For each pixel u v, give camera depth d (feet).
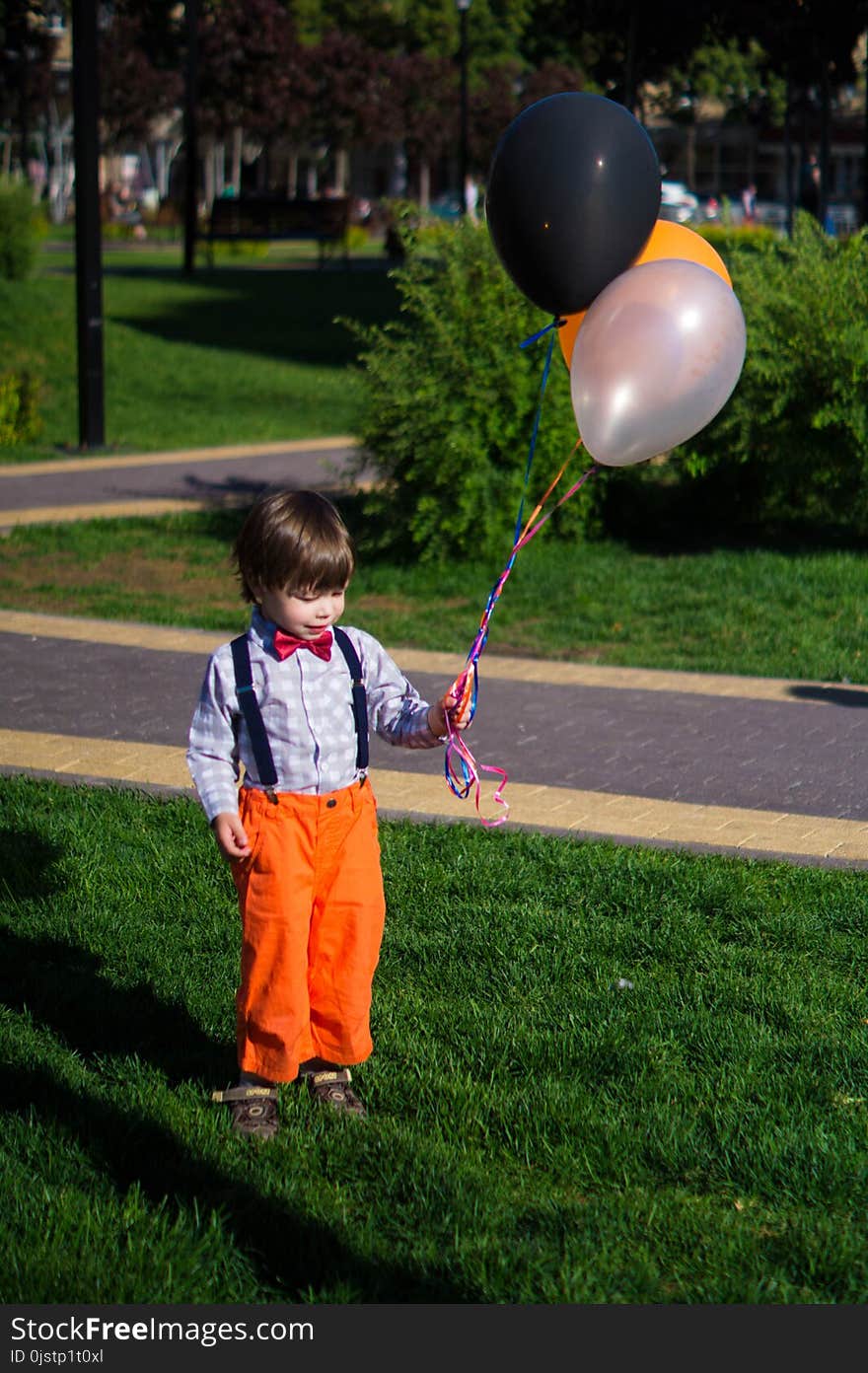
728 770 23.82
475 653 12.85
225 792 12.69
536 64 243.19
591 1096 13.73
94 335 60.95
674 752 24.79
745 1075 14.06
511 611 35.68
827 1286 11.25
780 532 44.65
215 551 42.93
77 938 17.17
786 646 32.12
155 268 133.80
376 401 40.70
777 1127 13.08
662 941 17.11
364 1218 12.02
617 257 13.89
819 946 17.12
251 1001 12.97
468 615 35.37
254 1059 13.08
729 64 221.25
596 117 13.89
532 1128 13.17
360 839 13.05
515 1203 12.18
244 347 89.97
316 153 271.49
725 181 276.00
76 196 59.36
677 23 134.00
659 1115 13.33
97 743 24.93
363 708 12.97
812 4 126.11
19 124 230.89
